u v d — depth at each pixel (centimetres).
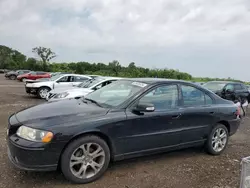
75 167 340
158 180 358
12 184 327
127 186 336
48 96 1009
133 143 377
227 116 488
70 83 1397
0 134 549
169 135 411
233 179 373
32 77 3167
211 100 479
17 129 329
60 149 320
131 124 370
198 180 365
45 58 7812
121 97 404
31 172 363
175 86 438
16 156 315
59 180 345
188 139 438
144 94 398
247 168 265
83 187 329
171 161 436
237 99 1078
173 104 423
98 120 346
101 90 471
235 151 511
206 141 468
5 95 1467
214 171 400
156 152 407
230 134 505
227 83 1169
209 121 461
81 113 353
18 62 8869
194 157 462
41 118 333
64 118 336
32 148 306
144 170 391
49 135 311
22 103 1130
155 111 396
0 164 385
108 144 363
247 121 860
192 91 457
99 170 350
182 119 423
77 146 331
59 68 7144
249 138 623
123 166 403
